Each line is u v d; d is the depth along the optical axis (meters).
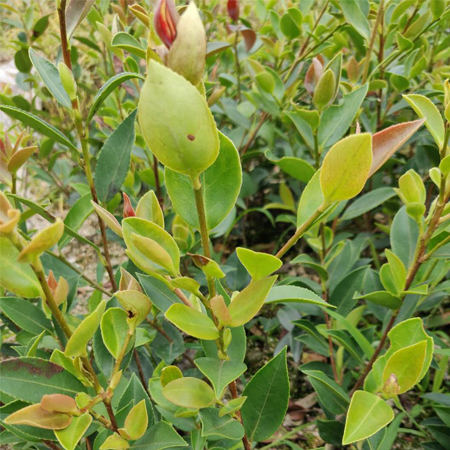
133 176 0.50
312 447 0.40
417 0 0.46
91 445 0.27
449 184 0.24
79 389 0.22
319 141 0.37
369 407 0.21
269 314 0.51
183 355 0.41
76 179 0.58
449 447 0.33
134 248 0.18
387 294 0.29
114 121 0.52
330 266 0.42
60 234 0.16
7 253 0.18
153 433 0.23
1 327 0.39
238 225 0.61
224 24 0.59
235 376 0.19
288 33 0.52
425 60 0.45
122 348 0.21
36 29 0.50
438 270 0.35
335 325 0.39
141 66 0.47
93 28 0.58
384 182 0.60
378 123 0.50
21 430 0.22
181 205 0.19
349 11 0.43
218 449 0.28
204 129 0.14
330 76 0.33
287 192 0.51
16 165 0.28
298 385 0.45
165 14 0.15
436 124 0.24
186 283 0.17
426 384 0.41
